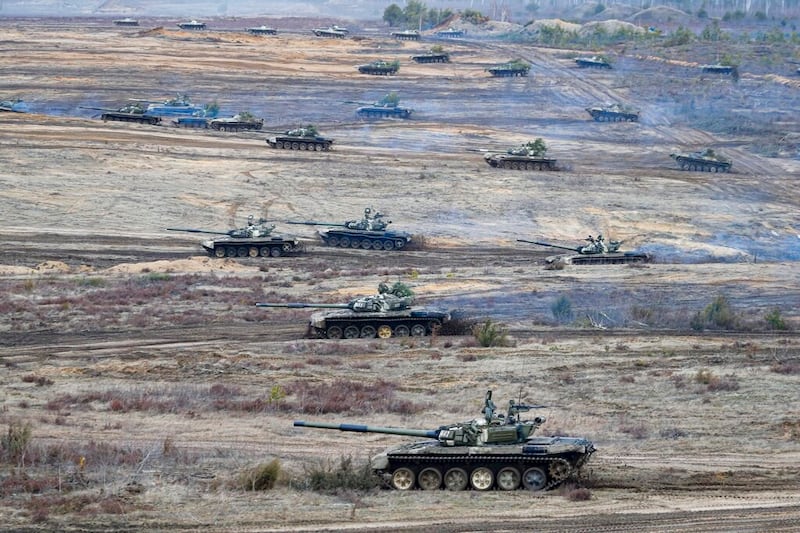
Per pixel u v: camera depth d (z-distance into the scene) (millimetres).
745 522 92000
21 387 149750
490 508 96500
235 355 170250
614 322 198375
